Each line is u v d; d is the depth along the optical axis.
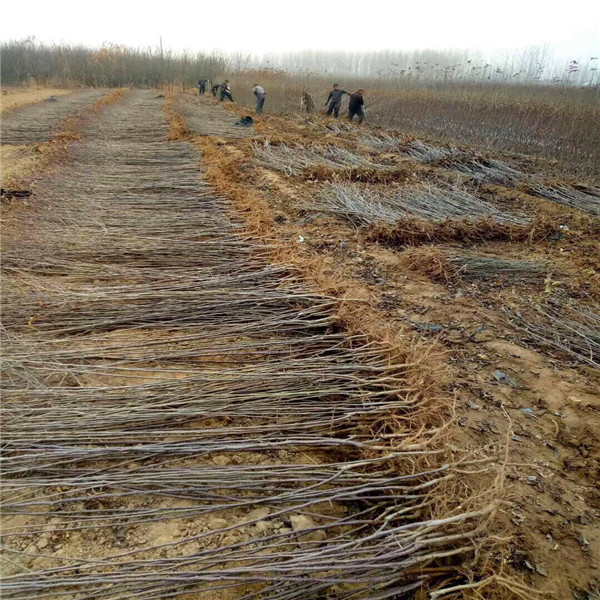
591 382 3.29
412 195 7.08
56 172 8.10
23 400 2.74
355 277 4.76
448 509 2.21
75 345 3.33
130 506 2.28
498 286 4.68
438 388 3.05
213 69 31.23
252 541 1.99
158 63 32.25
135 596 1.84
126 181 7.73
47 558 2.02
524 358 3.53
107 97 21.42
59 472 2.37
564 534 2.25
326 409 2.75
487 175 8.52
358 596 1.91
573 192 7.50
